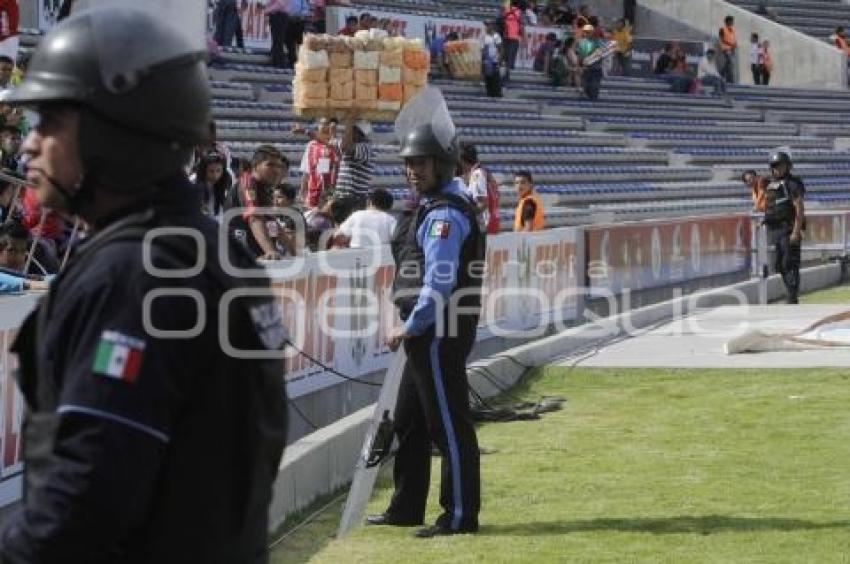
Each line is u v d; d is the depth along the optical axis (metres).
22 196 29.83
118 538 8.19
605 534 22.39
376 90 57.34
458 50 93.06
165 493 8.46
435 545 21.78
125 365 8.23
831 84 131.25
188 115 8.90
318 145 46.25
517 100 95.44
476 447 22.30
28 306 20.95
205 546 8.54
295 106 57.62
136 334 8.29
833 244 73.62
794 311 55.19
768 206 60.12
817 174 105.88
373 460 22.98
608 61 114.00
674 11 133.12
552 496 25.06
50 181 8.88
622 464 27.72
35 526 8.09
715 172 98.81
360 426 27.78
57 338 8.44
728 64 121.94
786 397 34.94
